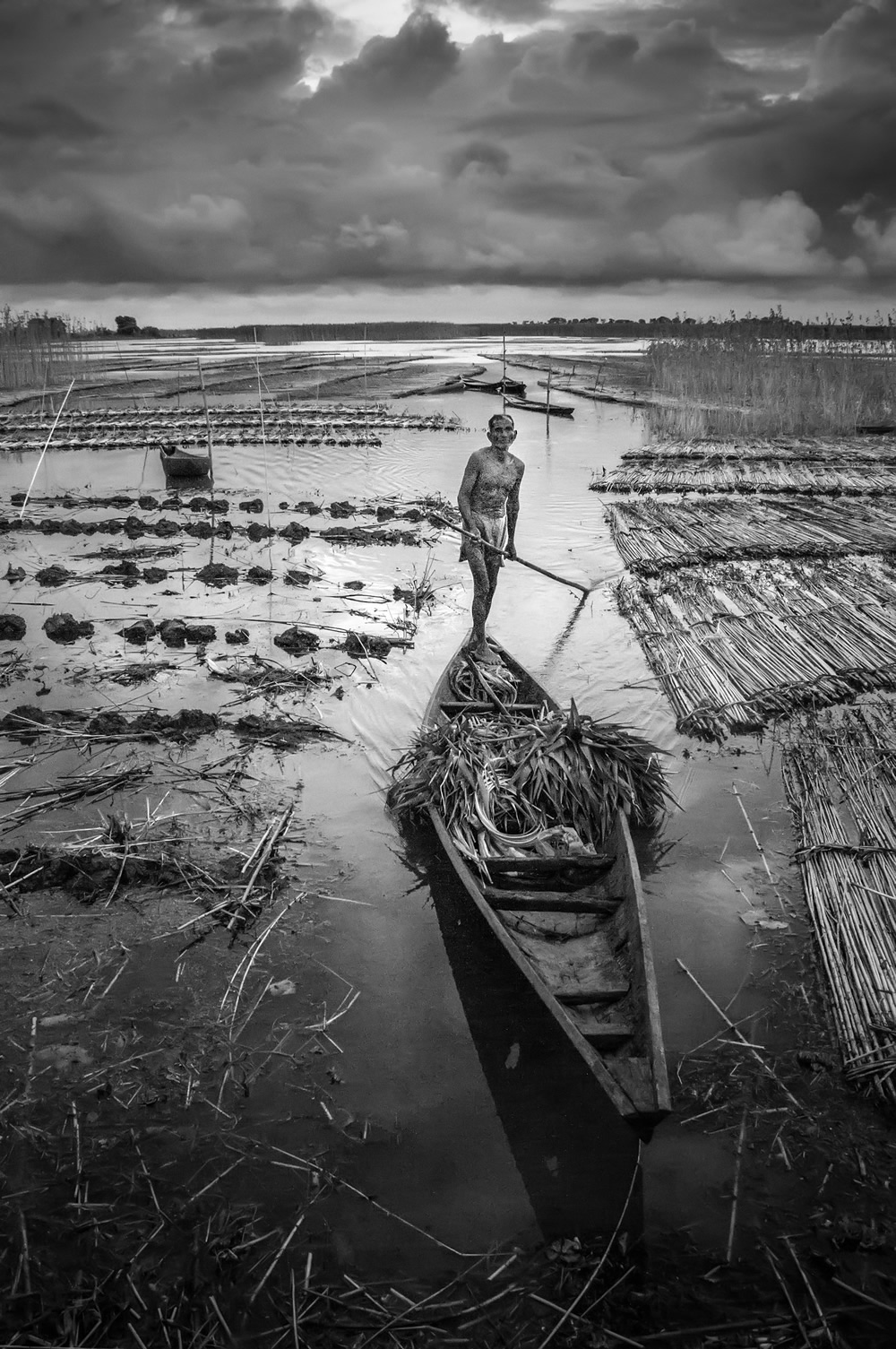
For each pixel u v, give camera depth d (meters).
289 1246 3.90
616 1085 3.87
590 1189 4.15
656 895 6.17
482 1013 5.23
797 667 9.73
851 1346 3.49
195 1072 4.79
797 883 6.30
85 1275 3.77
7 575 13.20
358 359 69.12
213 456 24.47
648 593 12.26
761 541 14.83
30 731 8.32
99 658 10.29
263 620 11.59
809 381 28.31
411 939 5.82
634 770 7.00
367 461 23.59
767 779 7.68
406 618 11.67
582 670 9.95
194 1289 3.72
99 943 5.74
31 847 6.55
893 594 12.12
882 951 5.46
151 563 14.28
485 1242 3.91
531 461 23.27
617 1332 3.55
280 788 7.55
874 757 7.80
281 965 5.58
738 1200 4.07
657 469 21.83
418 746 7.41
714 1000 5.23
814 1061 4.78
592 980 5.06
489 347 106.88
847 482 19.75
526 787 6.82
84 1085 4.69
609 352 80.69
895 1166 4.20
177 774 7.74
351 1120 4.51
